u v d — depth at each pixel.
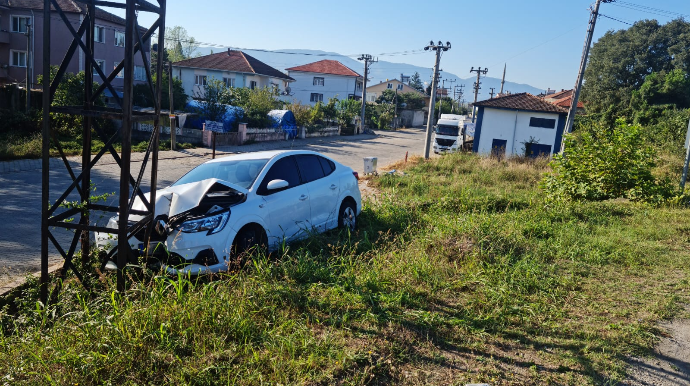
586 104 57.34
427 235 7.39
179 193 5.92
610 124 40.19
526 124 27.08
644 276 6.21
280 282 5.11
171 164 19.22
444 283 5.47
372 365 3.69
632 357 4.11
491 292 5.23
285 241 6.27
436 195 12.74
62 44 33.66
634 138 11.41
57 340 3.69
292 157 7.26
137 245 5.55
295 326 4.20
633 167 11.32
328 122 45.78
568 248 7.29
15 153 17.48
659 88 46.56
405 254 6.41
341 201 7.88
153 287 4.47
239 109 30.08
